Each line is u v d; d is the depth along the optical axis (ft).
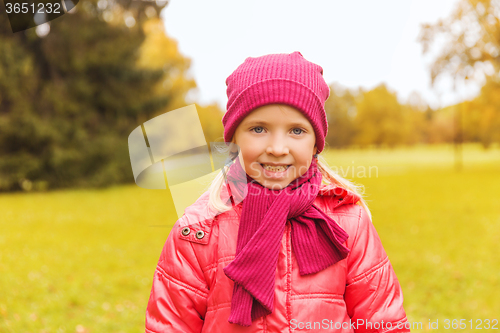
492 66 67.51
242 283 4.00
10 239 25.11
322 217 4.32
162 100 59.62
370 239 4.68
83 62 54.44
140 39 59.41
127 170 56.34
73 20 54.34
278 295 4.19
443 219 30.48
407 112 114.32
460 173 63.46
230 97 4.51
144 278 17.88
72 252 22.39
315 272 4.25
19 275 17.80
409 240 24.44
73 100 55.93
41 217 33.17
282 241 4.33
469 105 70.59
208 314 4.34
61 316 13.64
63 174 53.83
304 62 4.45
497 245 22.81
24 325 12.69
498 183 50.42
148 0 60.75
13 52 51.06
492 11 65.05
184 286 4.42
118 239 25.77
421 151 108.99
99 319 13.37
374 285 4.53
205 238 4.44
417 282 16.81
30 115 52.54
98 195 47.39
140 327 12.75
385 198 40.32
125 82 58.03
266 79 4.15
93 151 55.16
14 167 51.93
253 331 4.11
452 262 19.66
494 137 76.33
